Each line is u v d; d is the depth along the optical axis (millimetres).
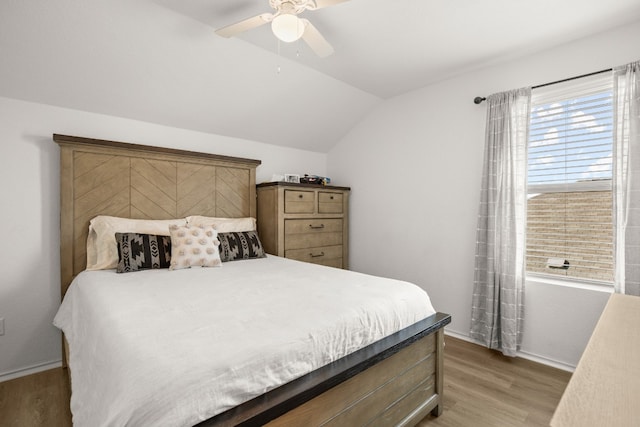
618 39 2039
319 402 1133
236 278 1984
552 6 1845
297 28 1534
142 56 2178
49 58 2004
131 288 1728
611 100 2107
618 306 1352
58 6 1760
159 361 934
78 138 2283
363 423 1308
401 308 1595
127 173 2543
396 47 2338
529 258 2490
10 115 2127
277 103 3008
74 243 2307
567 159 2295
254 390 979
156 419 797
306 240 3262
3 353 2133
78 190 2328
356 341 1331
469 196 2734
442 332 1753
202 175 2947
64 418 1729
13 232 2148
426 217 3035
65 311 2025
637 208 1883
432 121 2990
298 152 3793
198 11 1930
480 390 1973
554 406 1814
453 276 2838
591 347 890
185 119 2812
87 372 1229
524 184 2346
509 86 2518
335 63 2602
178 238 2322
